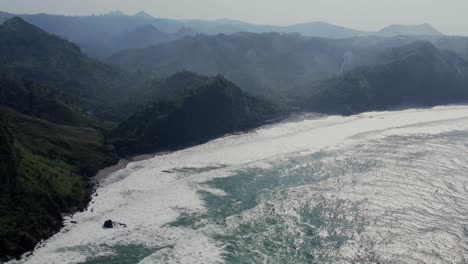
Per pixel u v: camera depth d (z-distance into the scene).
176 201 93.81
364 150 133.75
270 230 80.12
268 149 137.62
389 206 89.62
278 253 71.88
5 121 119.56
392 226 80.75
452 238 75.44
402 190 98.25
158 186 103.81
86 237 76.81
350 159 123.81
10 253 69.44
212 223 82.44
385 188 99.69
